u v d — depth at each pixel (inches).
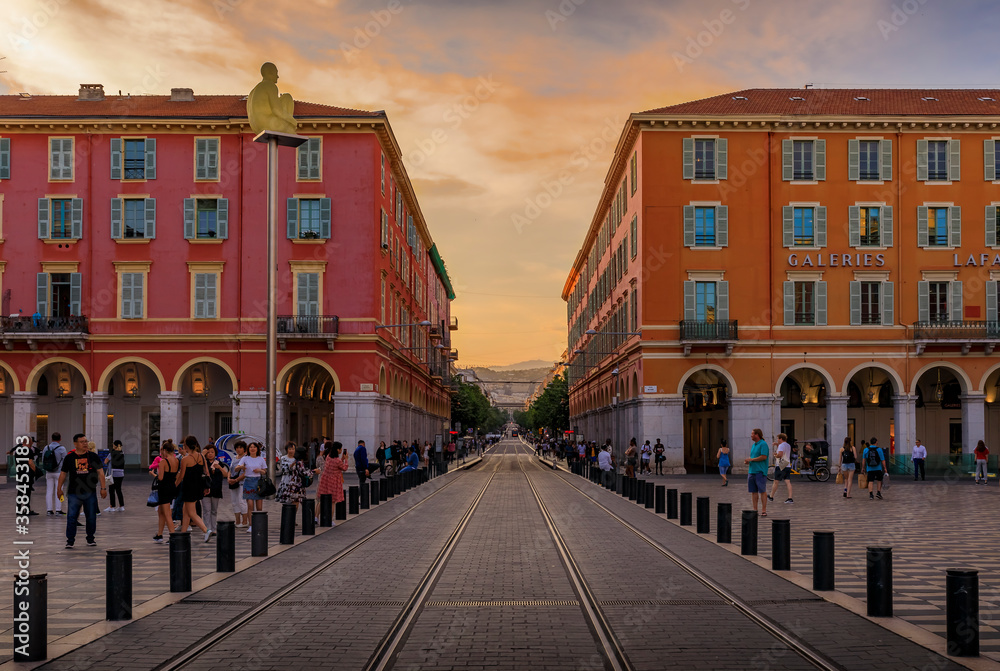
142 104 1811.0
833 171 1753.2
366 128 1710.1
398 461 1663.4
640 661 287.9
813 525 739.4
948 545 601.0
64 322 1668.3
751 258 1739.7
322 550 575.2
